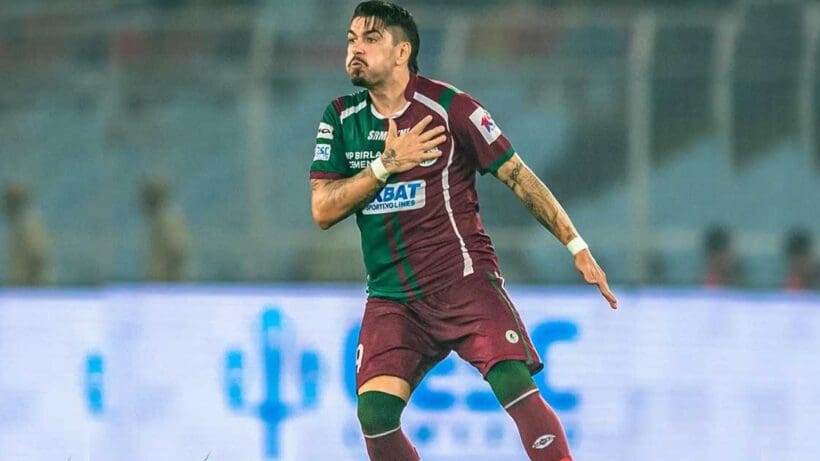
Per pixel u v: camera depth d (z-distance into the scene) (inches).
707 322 1154.0
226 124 1461.6
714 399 1149.1
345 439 1128.8
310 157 1449.3
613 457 1139.3
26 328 1155.9
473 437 1116.5
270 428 1133.7
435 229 651.5
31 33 1547.7
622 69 1439.5
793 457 1148.5
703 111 1422.2
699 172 1412.4
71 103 1493.6
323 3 1747.0
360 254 1425.9
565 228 658.2
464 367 1119.6
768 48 1423.5
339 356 1136.2
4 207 1466.5
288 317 1142.3
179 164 1459.2
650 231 1412.4
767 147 1419.8
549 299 1145.4
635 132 1427.2
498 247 1414.9
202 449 1136.2
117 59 1510.8
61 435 1144.8
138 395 1145.4
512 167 652.1
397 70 647.1
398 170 633.0
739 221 1409.9
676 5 1809.8
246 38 1489.9
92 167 1470.2
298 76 1462.8
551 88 1448.1
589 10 1830.7
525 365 642.8
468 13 1756.9
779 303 1159.0
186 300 1151.6
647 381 1145.4
